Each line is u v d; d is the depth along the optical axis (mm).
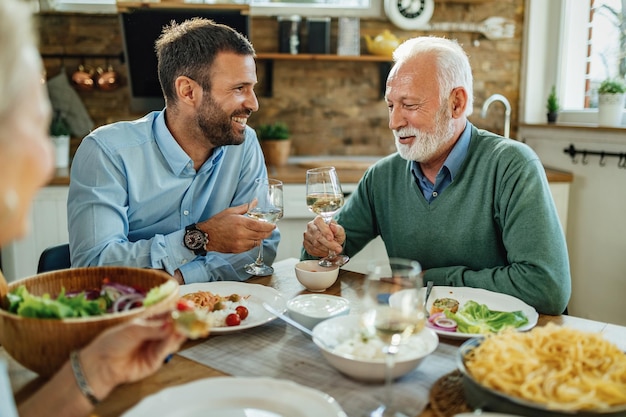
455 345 1118
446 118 1650
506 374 832
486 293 1378
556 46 3328
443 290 1408
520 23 3496
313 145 3627
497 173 1624
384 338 944
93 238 1543
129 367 818
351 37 3391
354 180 3033
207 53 1599
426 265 1764
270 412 832
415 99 1637
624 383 835
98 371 795
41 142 661
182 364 1033
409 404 887
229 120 1658
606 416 744
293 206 3014
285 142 3320
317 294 1409
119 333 800
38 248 2947
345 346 1002
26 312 896
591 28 3102
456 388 917
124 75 3418
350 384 958
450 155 1670
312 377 984
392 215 1813
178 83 1629
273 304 1335
